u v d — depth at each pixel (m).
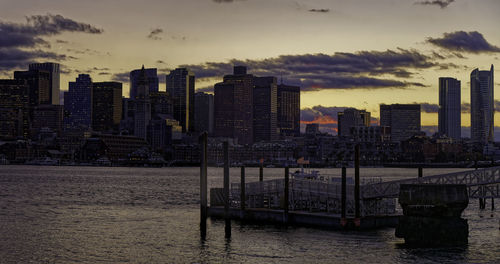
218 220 82.12
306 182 79.56
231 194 86.50
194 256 59.69
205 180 71.56
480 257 56.41
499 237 68.81
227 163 69.25
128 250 63.03
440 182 77.44
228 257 58.88
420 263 54.41
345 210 70.50
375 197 75.25
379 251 59.38
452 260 55.12
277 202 84.62
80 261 57.84
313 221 72.62
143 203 122.12
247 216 79.19
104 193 157.12
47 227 80.38
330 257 57.66
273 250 61.31
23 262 57.44
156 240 68.62
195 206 114.69
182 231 75.00
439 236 58.25
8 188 180.88
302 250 60.88
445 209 58.25
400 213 77.88
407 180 75.44
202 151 71.62
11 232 75.62
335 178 90.25
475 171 74.06
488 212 94.44
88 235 72.88
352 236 66.81
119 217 92.50
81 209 107.56
